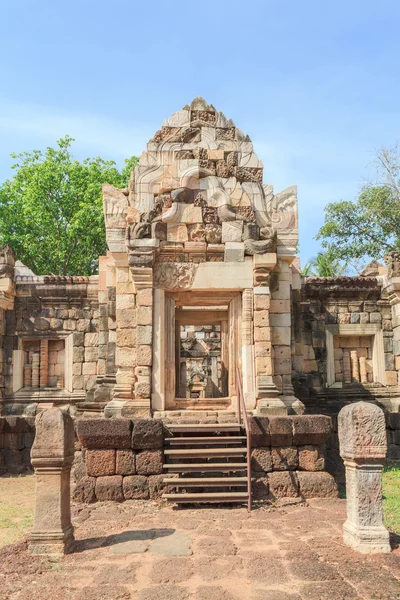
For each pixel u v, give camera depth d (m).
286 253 12.21
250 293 11.40
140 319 11.12
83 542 6.79
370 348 16.12
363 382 15.80
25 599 5.04
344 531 6.65
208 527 7.48
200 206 11.66
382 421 6.44
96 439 9.54
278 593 5.05
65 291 15.97
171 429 9.73
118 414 10.71
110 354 13.16
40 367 15.86
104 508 8.88
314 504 9.15
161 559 6.03
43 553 6.23
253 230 11.52
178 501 8.71
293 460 9.83
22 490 11.66
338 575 5.48
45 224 26.72
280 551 6.29
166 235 11.48
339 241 26.78
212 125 12.23
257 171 12.12
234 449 9.29
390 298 15.91
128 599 5.00
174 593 5.07
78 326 15.97
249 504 8.58
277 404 10.80
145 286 11.23
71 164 27.00
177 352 16.59
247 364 11.21
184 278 11.41
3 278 15.43
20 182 27.23
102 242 27.16
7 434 14.36
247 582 5.36
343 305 16.00
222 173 11.97
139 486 9.38
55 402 15.53
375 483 6.39
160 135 12.12
